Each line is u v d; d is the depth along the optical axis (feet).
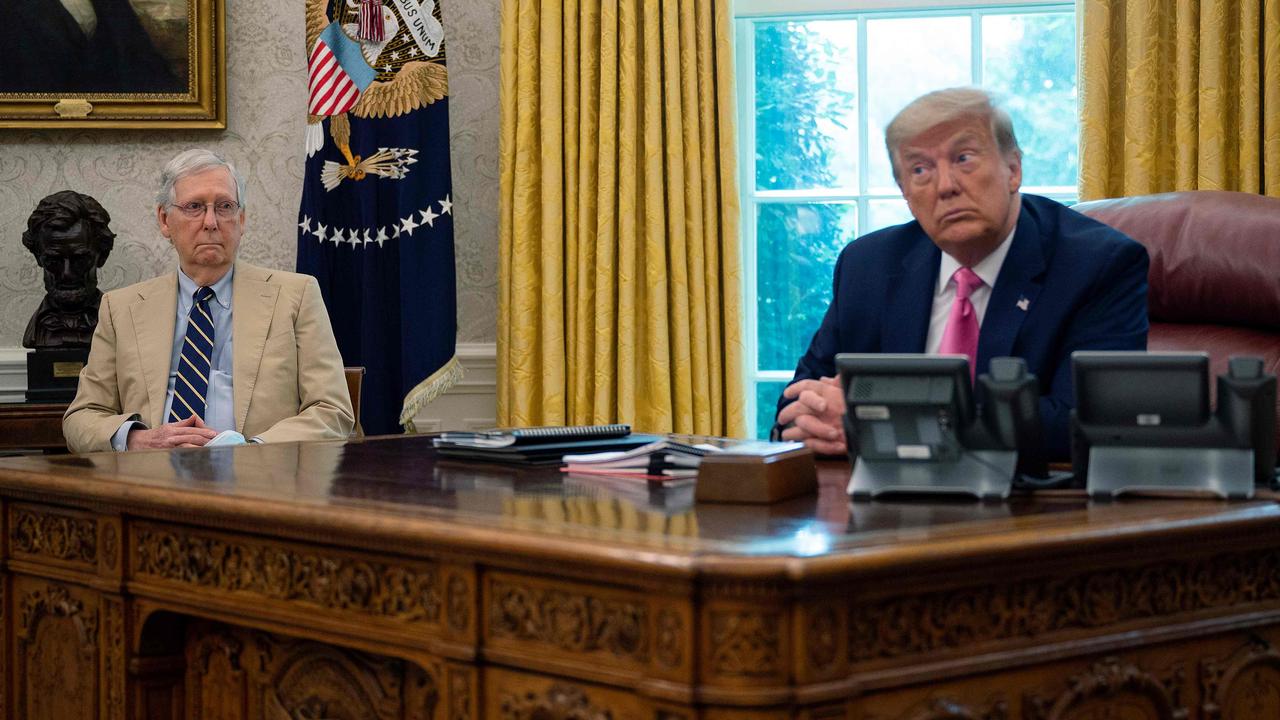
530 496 5.33
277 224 14.20
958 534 4.15
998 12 13.57
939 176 6.62
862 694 3.94
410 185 12.96
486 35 14.10
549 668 4.26
